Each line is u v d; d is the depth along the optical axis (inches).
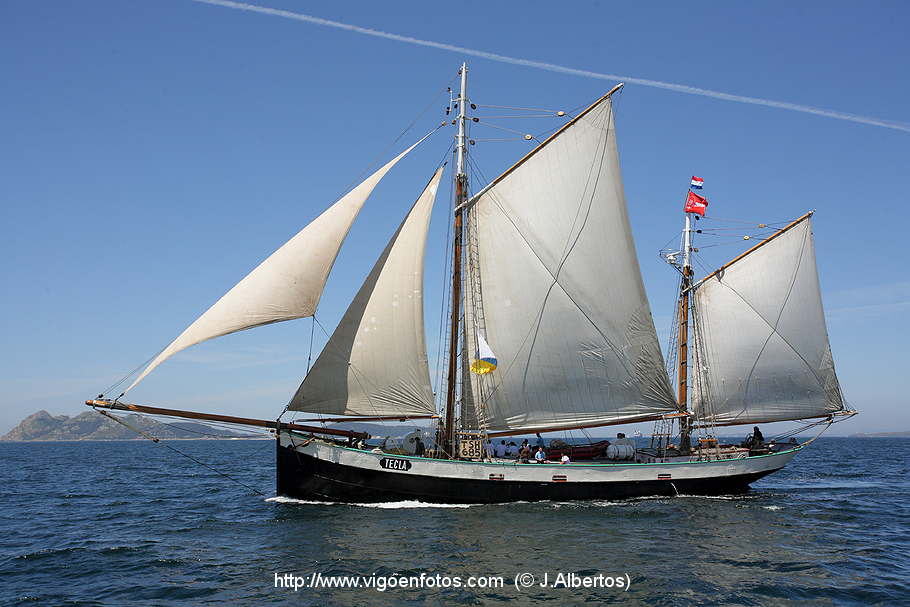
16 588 702.5
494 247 1268.5
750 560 813.9
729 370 1576.0
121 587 700.7
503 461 1181.7
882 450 4621.1
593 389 1279.5
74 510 1268.5
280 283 1075.3
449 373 1240.2
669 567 775.7
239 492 1535.4
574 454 1248.8
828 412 1544.0
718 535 952.9
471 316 1249.4
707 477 1310.3
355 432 1178.0
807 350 1546.5
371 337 1137.4
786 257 1553.9
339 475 1138.0
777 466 1396.4
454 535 922.1
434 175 1176.2
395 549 845.8
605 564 783.7
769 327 1552.7
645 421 1315.2
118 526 1063.0
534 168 1269.7
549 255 1263.5
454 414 1234.6
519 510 1112.8
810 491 1555.1
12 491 1646.2
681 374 1625.2
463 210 1272.1
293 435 1150.3
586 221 1280.8
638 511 1128.2
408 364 1152.2
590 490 1211.9
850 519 1119.0
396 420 1155.3
